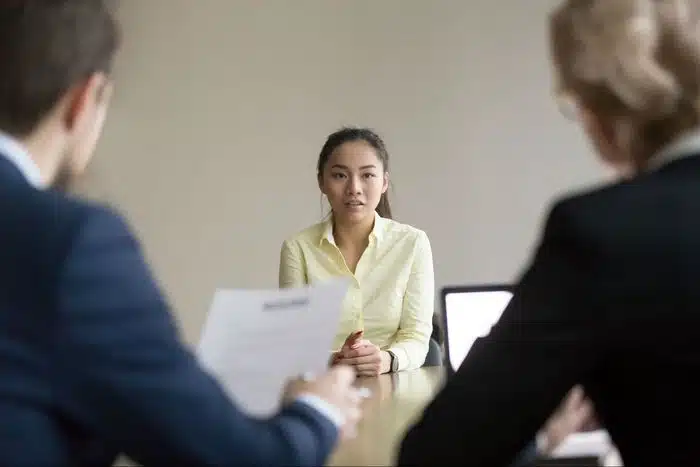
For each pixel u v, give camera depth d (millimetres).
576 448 848
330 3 3035
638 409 675
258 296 1096
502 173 3014
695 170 698
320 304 1044
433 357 2031
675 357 649
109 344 632
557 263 693
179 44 3043
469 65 3025
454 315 1408
